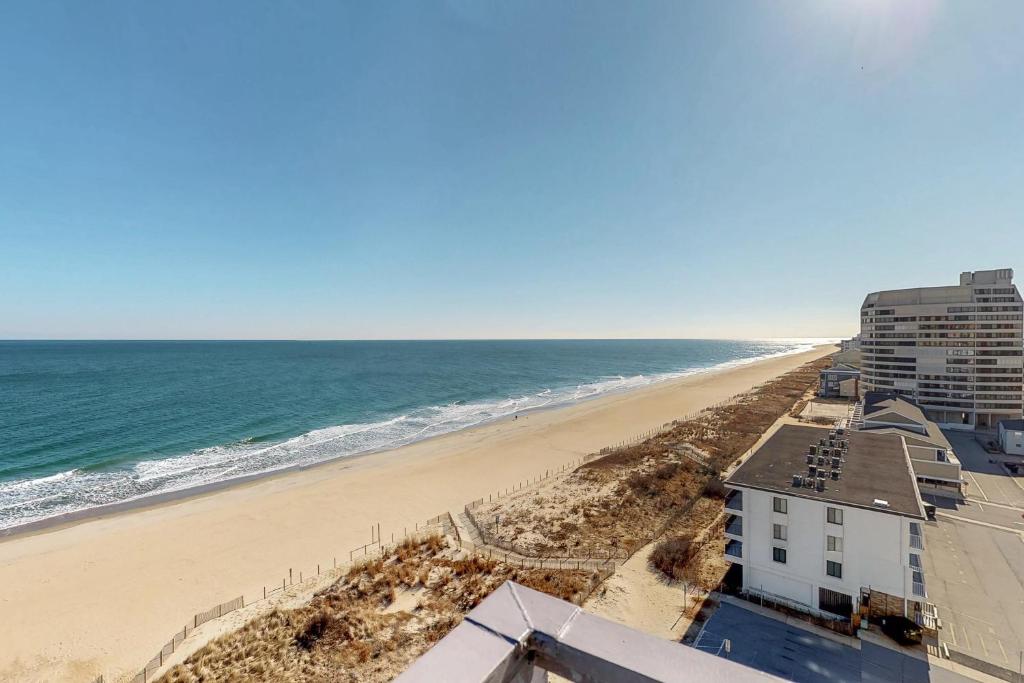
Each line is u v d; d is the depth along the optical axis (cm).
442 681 440
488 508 4094
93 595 2872
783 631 2327
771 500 2592
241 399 9575
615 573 2914
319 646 2259
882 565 2325
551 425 7725
